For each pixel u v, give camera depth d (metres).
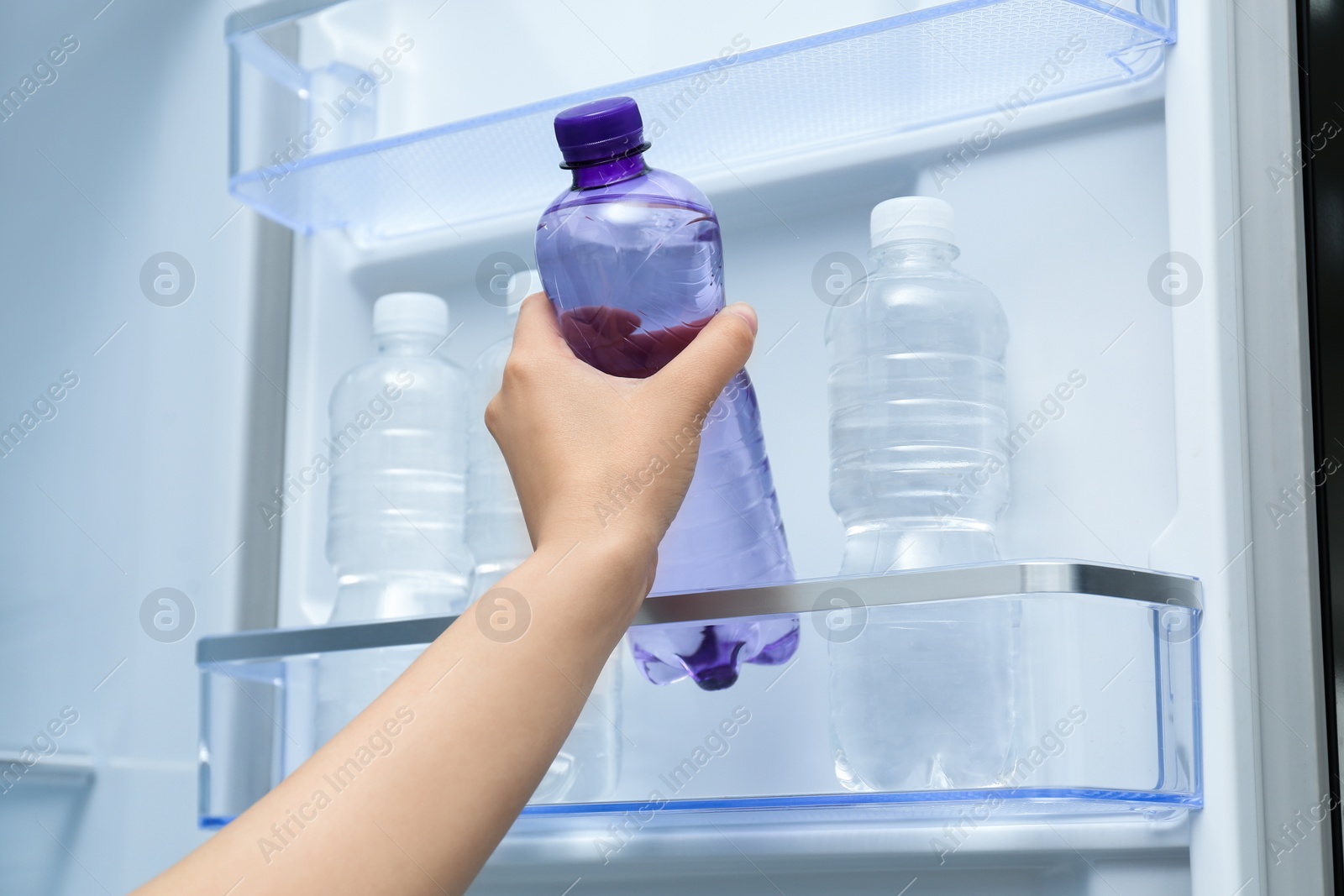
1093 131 0.74
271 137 0.87
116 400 1.01
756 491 0.66
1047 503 0.72
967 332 0.72
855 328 0.74
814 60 0.71
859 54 0.70
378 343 0.90
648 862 0.74
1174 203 0.68
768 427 0.80
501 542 0.79
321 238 0.99
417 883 0.43
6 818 0.95
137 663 0.95
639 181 0.64
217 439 0.96
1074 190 0.74
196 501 0.96
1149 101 0.73
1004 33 0.68
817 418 0.79
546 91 0.89
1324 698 0.62
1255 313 0.67
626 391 0.55
